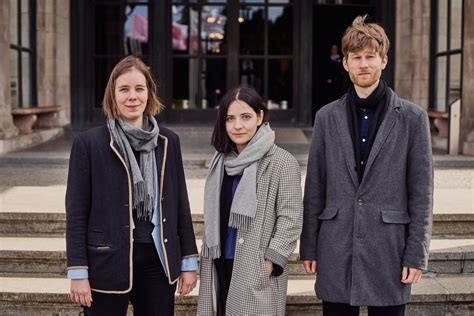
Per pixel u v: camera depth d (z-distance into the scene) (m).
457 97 9.29
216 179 3.31
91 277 3.03
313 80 14.05
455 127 8.66
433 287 4.39
